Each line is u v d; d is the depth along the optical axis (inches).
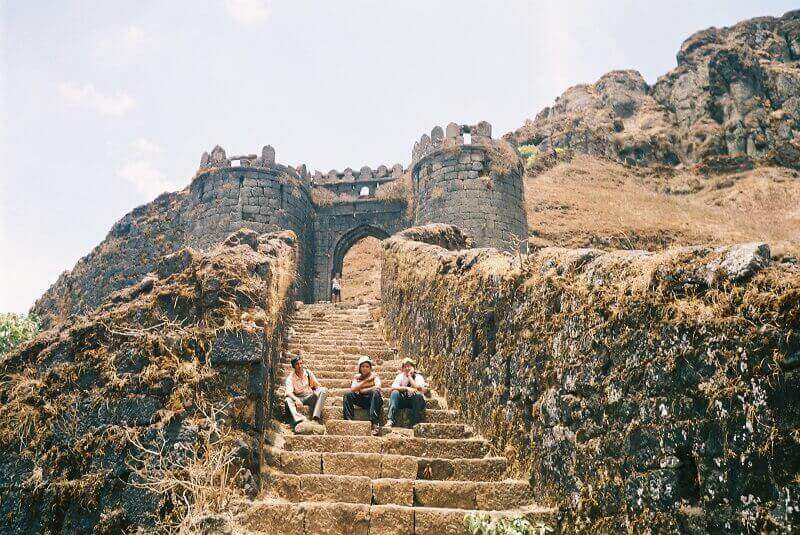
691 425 146.0
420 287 383.2
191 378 225.1
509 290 250.7
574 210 1868.8
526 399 225.1
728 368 138.6
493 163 1105.4
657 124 2748.5
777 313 131.6
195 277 252.7
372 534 194.7
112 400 225.0
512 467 227.3
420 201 1151.0
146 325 243.4
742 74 2736.2
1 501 218.1
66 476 217.5
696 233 1706.4
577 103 2979.8
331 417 290.4
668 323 157.2
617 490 167.0
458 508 211.6
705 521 138.3
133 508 202.7
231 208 1103.0
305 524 193.8
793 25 3169.3
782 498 123.1
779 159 2449.6
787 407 125.7
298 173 1206.9
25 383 239.9
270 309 277.4
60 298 1550.2
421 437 265.4
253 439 220.5
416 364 369.1
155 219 1365.7
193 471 195.6
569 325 202.8
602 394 179.9
